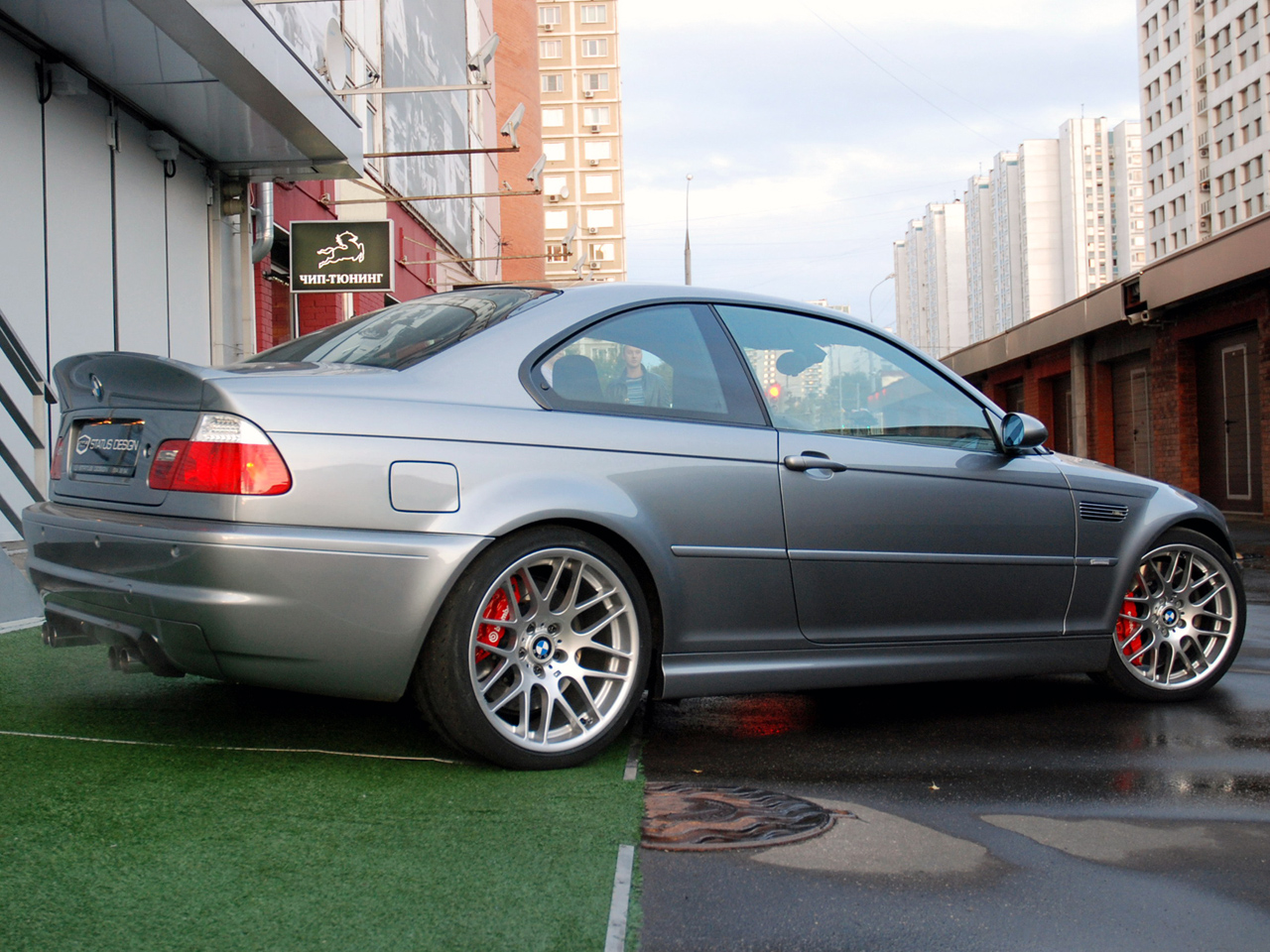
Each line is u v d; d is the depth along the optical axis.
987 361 26.39
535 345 2.85
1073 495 3.67
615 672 2.83
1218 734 3.35
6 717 3.01
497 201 27.66
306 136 8.79
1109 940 1.86
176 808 2.31
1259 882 2.13
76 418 2.91
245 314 10.07
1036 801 2.62
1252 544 11.34
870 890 2.05
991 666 3.52
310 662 2.45
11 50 6.69
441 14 19.05
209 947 1.69
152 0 6.13
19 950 1.65
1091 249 113.69
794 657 3.14
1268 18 81.75
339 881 1.96
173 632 2.45
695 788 2.65
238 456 2.41
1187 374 17.70
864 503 3.22
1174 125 97.62
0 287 6.64
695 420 3.03
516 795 2.48
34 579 2.87
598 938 1.77
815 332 3.43
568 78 85.31
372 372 2.67
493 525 2.57
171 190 8.83
